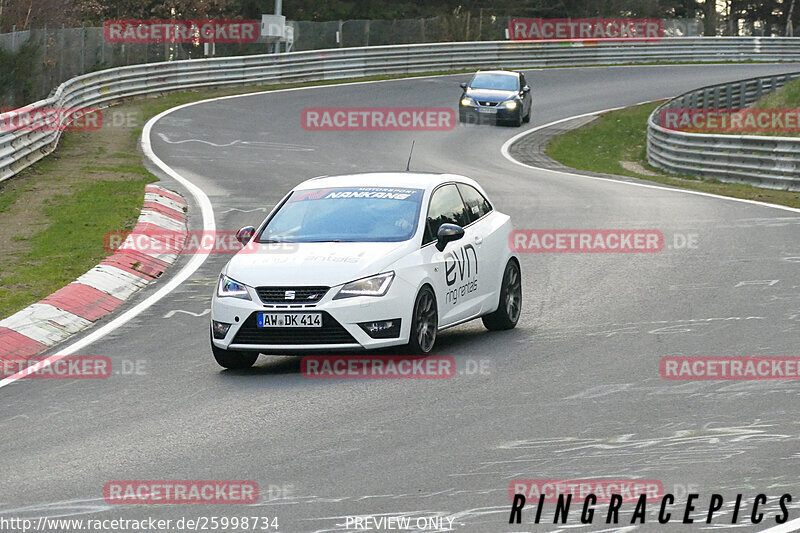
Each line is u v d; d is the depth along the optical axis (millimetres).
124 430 28438
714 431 27047
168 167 89000
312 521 21453
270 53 166375
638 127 140375
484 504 22188
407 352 35375
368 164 97188
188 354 37656
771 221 64938
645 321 40625
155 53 151625
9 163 78438
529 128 134750
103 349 38656
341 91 153375
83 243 56469
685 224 64375
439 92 158500
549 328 40281
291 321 33875
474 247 38906
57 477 24641
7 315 42562
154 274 52031
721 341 37031
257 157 98188
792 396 30172
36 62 110188
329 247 35875
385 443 26516
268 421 28797
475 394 31047
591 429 27375
